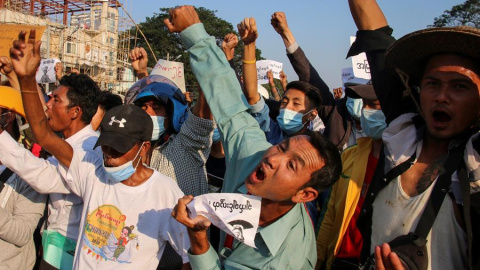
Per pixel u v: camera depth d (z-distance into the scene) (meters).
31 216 2.62
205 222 1.67
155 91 3.03
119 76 29.94
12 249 2.58
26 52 2.13
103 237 2.26
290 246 1.88
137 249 2.23
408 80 1.81
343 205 2.56
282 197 1.79
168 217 2.25
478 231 1.51
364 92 2.60
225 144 2.26
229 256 1.96
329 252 2.62
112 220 2.26
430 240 1.60
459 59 1.54
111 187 2.31
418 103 1.86
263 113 3.47
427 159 1.70
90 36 29.20
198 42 2.36
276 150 1.86
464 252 1.59
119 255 2.23
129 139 2.19
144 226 2.24
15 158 2.35
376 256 1.50
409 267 1.53
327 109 3.95
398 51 1.71
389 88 1.96
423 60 1.68
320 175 1.79
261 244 1.88
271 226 1.85
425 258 1.55
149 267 2.26
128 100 3.50
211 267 1.80
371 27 2.01
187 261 2.23
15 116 3.65
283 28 3.86
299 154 1.77
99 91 2.98
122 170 2.21
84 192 2.40
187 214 1.74
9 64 3.03
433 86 1.60
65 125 2.79
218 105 2.29
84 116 2.83
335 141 3.81
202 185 2.94
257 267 1.86
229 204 1.75
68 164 2.42
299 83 3.53
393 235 1.70
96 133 2.90
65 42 25.11
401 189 1.71
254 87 3.24
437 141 1.67
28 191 2.64
